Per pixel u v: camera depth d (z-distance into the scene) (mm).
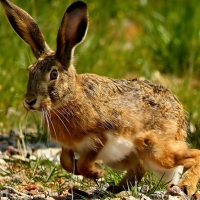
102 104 15570
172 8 29562
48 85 15297
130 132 15750
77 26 15969
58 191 15836
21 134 18812
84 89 15578
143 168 16219
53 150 18859
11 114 20750
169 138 16188
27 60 23031
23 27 16281
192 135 18766
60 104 15438
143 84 16422
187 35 27391
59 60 15625
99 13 28391
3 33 24250
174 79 25672
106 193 15320
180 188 15633
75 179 16859
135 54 26344
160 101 16266
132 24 29859
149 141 15953
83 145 15523
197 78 26094
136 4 30469
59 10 26922
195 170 15984
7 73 22250
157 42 27250
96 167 15859
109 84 15961
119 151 15758
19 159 17859
